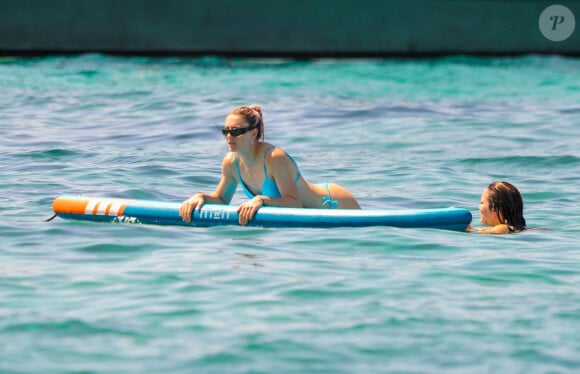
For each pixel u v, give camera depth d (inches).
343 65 3041.3
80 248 805.9
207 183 1219.2
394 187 1220.5
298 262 762.2
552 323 609.9
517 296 673.0
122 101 2127.2
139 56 3100.4
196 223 911.0
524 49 3238.2
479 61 3159.5
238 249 809.5
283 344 556.4
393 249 819.4
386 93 2352.4
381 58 3213.6
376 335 577.6
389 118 1920.5
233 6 3112.7
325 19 3159.5
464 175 1318.9
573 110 2055.9
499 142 1632.6
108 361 525.7
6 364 518.3
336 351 547.8
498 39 3221.0
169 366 518.9
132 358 530.3
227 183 959.6
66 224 907.4
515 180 1282.0
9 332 571.2
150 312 615.5
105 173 1256.8
